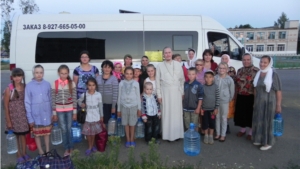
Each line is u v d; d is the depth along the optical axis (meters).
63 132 4.24
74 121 4.50
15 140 4.26
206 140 4.85
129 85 4.58
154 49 7.05
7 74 20.91
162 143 4.88
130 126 4.67
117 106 4.79
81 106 4.36
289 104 8.45
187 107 4.89
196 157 4.21
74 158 3.40
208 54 5.59
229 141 4.98
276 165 3.89
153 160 3.46
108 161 3.48
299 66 28.19
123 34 6.96
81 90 4.88
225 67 4.82
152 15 7.14
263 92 4.40
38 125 4.03
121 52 6.95
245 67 4.97
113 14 7.03
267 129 4.41
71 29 6.83
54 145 4.78
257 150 4.52
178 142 4.93
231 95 4.86
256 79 4.49
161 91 4.89
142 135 5.09
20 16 6.80
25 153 4.13
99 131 4.34
